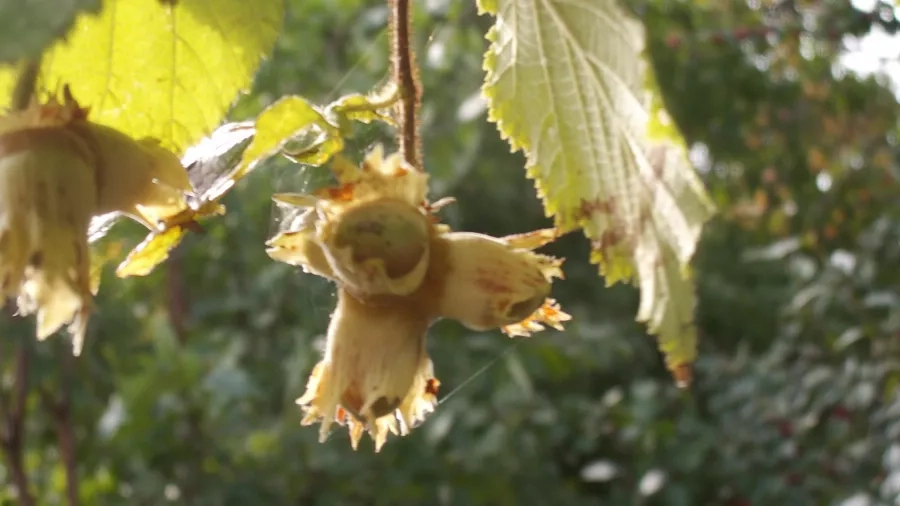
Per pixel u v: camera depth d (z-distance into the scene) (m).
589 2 0.34
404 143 0.34
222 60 0.34
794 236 1.11
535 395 1.12
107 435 0.88
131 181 0.32
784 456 0.95
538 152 0.36
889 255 0.97
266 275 1.01
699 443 1.01
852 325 0.98
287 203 0.34
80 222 0.31
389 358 0.34
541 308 0.35
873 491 0.86
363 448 1.00
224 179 0.33
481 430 1.06
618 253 0.36
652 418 1.08
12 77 0.32
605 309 1.47
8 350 0.83
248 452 0.97
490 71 0.35
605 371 1.45
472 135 1.11
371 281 0.33
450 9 0.98
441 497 0.99
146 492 0.91
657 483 1.00
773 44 0.95
